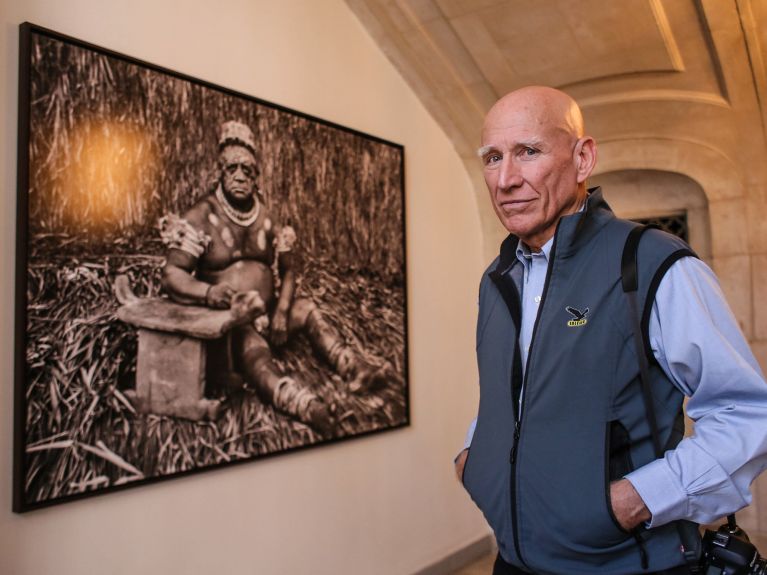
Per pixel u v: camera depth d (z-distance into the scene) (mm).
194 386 2879
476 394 4859
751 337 4625
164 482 2770
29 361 2336
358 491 3760
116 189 2641
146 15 2855
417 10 4000
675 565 1303
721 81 4195
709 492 1232
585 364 1366
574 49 4160
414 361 4289
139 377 2666
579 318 1388
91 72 2592
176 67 2967
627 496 1260
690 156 4762
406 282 4172
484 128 1530
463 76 4453
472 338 4871
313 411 3453
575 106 1528
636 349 1340
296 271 3420
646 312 1330
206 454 2906
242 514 3094
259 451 3148
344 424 3639
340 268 3693
